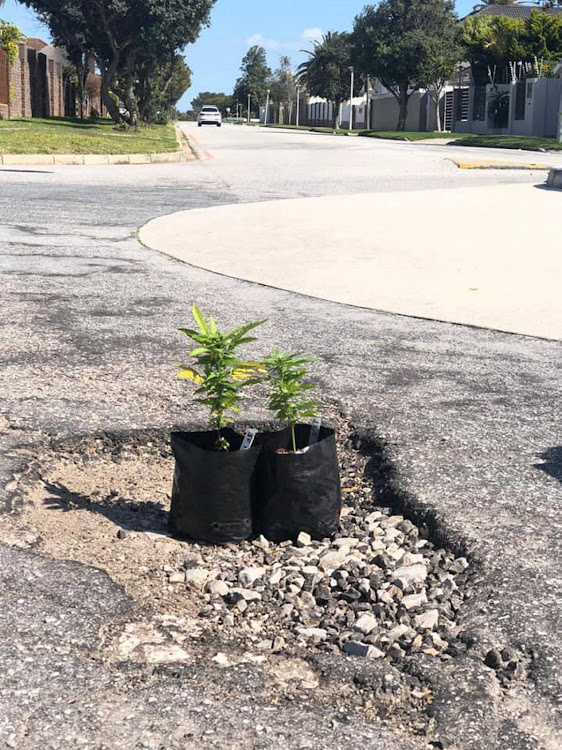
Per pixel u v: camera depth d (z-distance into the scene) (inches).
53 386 99.0
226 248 204.5
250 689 47.2
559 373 112.4
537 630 53.4
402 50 1227.9
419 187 367.9
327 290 162.4
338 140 891.4
